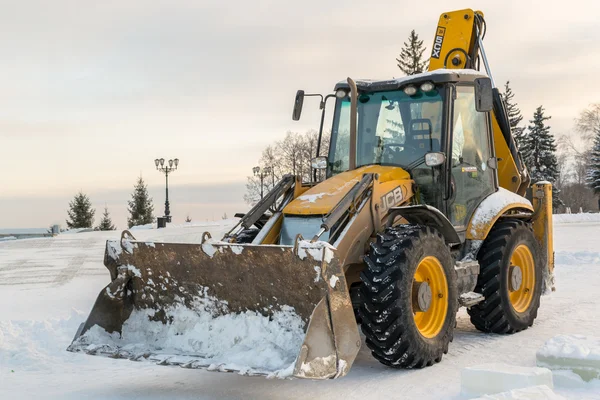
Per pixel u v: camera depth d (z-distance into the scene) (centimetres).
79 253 2012
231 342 523
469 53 872
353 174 647
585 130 6272
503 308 706
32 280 1326
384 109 701
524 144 4572
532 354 623
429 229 595
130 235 593
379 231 607
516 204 749
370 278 554
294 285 496
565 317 800
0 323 746
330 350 466
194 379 575
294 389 532
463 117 711
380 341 554
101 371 607
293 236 600
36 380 575
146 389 544
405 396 498
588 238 2016
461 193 698
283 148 5022
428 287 584
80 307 941
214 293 539
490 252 709
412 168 678
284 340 502
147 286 571
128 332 575
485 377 471
